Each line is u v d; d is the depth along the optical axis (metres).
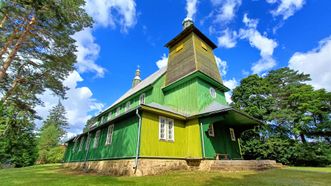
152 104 12.44
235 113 10.44
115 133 11.73
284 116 18.06
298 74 22.17
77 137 18.88
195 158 10.35
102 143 13.04
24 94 16.09
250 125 13.41
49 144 34.78
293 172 8.23
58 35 14.27
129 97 17.88
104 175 9.66
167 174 8.51
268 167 10.44
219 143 11.84
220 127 12.83
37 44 14.43
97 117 25.53
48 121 45.22
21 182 7.41
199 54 14.89
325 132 18.11
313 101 18.34
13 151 24.42
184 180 6.57
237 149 13.38
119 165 9.93
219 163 9.20
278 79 22.56
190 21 18.80
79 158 16.94
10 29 13.11
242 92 21.03
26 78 15.68
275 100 20.03
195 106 12.26
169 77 16.34
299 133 18.17
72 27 14.45
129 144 9.77
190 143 11.20
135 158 8.85
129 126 10.42
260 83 20.56
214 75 15.50
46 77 16.44
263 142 18.16
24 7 11.95
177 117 11.38
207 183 5.88
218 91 15.38
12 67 15.09
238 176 7.12
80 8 13.84
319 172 8.24
